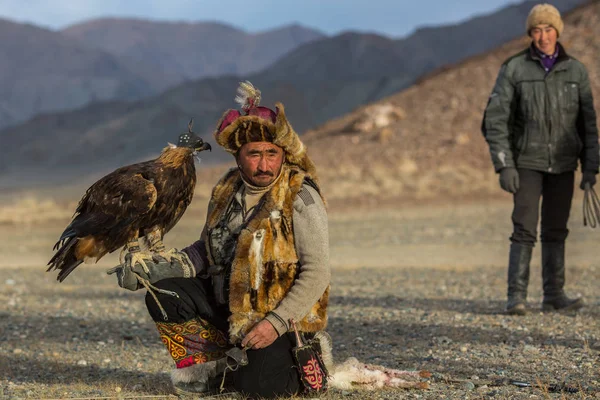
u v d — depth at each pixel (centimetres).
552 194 1692
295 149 1011
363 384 1098
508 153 1666
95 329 1703
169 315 1038
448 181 5738
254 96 1037
